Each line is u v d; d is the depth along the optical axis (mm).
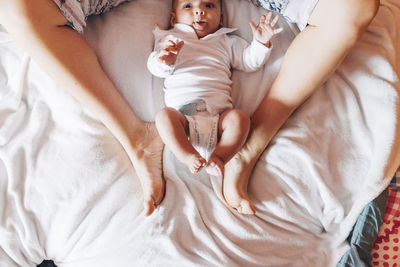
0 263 1036
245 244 1023
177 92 1074
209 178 1091
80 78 993
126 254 1008
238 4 1245
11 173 1055
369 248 1066
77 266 1061
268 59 1177
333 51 967
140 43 1156
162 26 1213
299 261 1068
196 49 1110
